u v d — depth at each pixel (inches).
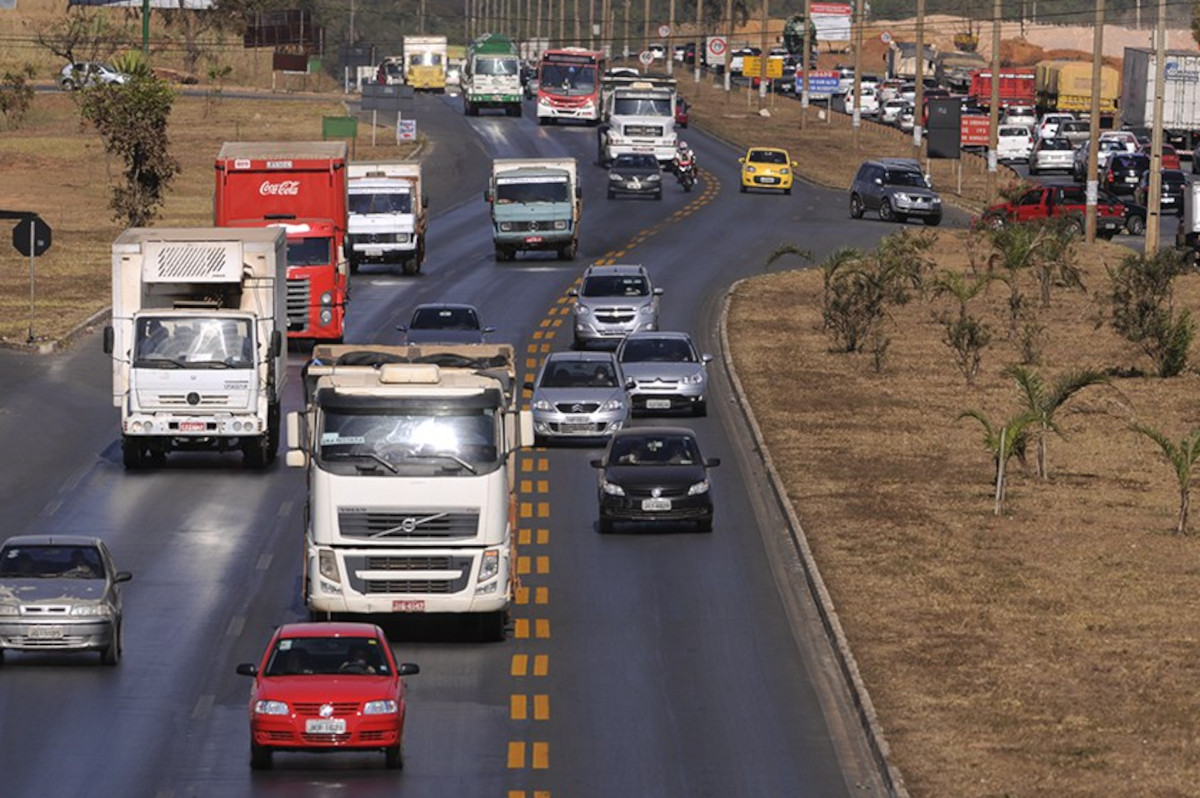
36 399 6087.6
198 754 2989.7
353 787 2815.0
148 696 3329.2
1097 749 2947.8
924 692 3292.3
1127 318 7096.5
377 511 3595.0
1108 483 5196.9
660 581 4180.6
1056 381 6663.4
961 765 2881.4
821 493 5009.8
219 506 4813.0
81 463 5285.4
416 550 3602.4
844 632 3703.3
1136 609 3870.6
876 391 6574.8
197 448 5270.7
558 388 5753.0
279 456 5438.0
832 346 7460.6
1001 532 4576.8
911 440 5748.0
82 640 3452.3
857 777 2898.6
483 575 3614.7
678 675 3481.8
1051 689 3297.2
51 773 2878.9
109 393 6274.6
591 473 5310.0
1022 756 2918.3
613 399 5713.6
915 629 3720.5
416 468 3599.9
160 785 2824.8
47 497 4879.4
